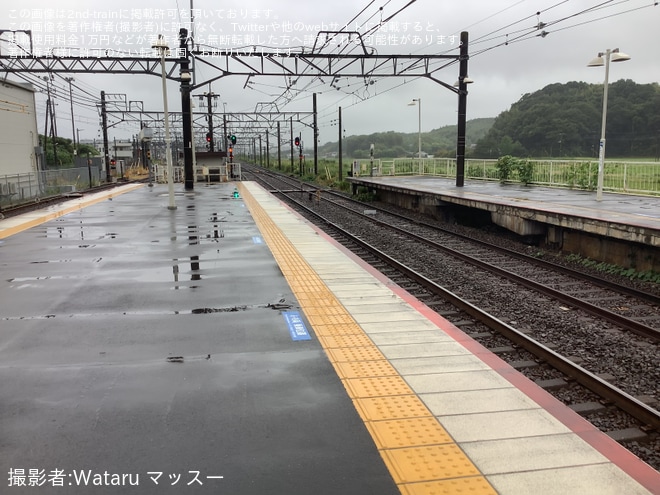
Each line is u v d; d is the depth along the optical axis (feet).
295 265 32.27
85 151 288.92
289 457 11.35
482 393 14.62
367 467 11.02
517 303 30.55
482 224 67.46
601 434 12.49
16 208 72.13
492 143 278.26
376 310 22.82
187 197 83.25
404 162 139.64
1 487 10.30
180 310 22.54
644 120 233.76
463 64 81.35
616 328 26.32
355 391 14.67
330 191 126.93
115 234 44.50
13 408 13.58
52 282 27.61
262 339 18.94
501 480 10.63
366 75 79.15
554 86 279.28
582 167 75.97
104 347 18.06
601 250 44.11
